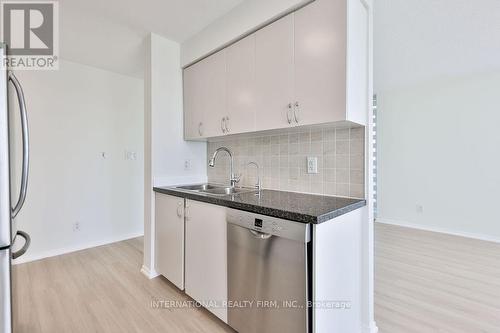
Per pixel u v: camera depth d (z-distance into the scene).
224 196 1.68
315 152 1.76
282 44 1.57
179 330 1.56
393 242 3.21
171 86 2.36
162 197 2.15
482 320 1.65
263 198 1.59
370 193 1.52
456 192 3.60
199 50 2.19
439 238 3.39
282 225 1.20
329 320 1.21
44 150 2.66
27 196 2.56
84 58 2.73
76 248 2.88
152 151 2.24
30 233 2.58
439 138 3.74
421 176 3.91
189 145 2.51
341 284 1.31
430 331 1.55
